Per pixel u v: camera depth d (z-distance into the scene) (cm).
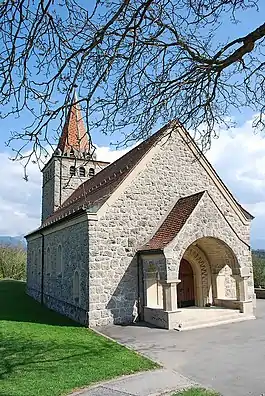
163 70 529
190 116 578
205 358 1020
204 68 494
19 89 419
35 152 434
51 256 2300
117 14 408
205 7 467
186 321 1521
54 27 422
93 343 1209
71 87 448
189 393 738
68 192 2923
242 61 505
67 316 1852
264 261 2808
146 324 1563
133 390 764
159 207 1806
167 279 1497
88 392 751
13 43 393
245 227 2008
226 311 1673
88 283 1567
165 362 984
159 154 1864
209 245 1820
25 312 2039
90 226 1602
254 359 1003
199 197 1677
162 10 459
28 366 935
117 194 1698
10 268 4569
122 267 1645
